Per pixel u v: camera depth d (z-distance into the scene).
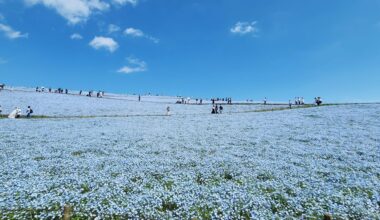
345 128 32.53
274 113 52.06
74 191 12.17
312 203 11.56
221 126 36.53
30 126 34.28
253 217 10.17
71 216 10.20
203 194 12.37
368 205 11.27
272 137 27.75
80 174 14.95
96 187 12.91
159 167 16.62
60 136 27.12
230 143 24.81
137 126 36.47
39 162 17.16
